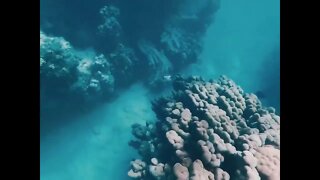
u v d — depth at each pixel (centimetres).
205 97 740
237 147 601
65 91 980
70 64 972
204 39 1625
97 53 1190
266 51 1616
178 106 722
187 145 590
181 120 637
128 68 1191
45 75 929
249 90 1338
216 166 538
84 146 903
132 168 644
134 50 1285
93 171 824
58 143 901
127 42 1289
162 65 1261
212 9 1616
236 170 524
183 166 534
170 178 544
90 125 980
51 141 903
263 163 536
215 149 568
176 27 1461
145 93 1183
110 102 1094
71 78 981
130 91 1180
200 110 673
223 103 715
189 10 1517
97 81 1049
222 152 566
